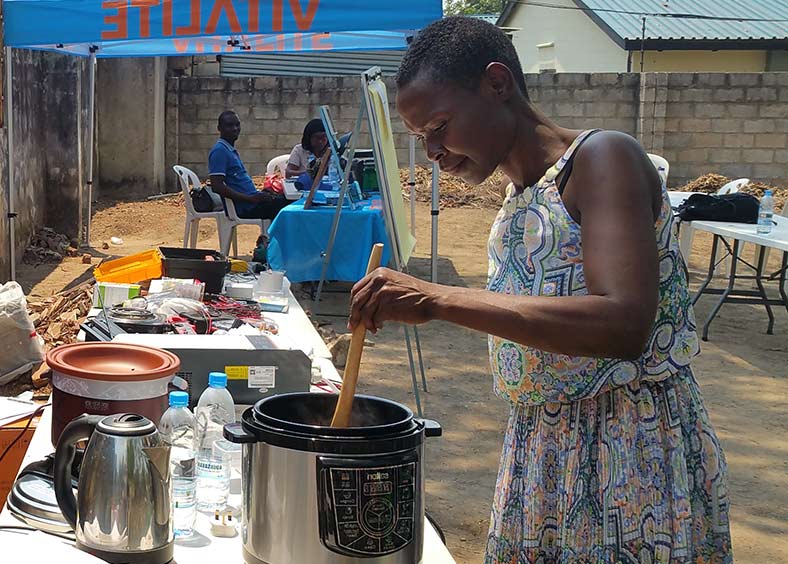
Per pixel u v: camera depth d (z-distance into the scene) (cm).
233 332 342
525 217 157
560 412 159
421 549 161
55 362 210
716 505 160
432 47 157
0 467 264
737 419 528
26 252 930
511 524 165
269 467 153
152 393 211
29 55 936
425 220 1239
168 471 167
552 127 159
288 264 707
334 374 311
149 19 554
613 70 2053
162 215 1230
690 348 157
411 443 154
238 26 540
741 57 1909
